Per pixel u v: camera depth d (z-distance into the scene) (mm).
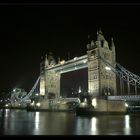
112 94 107188
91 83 108500
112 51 113312
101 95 102750
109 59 110562
